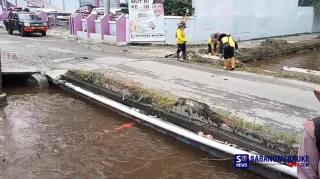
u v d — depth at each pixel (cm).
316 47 2498
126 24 2008
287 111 767
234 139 664
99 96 1002
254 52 1881
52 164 655
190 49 1905
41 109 967
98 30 2220
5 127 831
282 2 2875
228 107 791
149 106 864
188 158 685
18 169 634
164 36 2041
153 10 1994
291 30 3072
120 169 642
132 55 1606
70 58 1484
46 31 2734
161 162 670
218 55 1541
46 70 1230
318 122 248
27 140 758
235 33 2438
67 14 3516
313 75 1139
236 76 1145
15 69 1219
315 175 252
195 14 2141
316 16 3416
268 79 1103
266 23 2730
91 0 4053
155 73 1167
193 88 961
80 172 628
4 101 991
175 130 741
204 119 730
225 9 2309
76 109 972
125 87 945
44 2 4278
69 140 763
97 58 1493
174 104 797
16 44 1981
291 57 2069
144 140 767
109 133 804
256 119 712
